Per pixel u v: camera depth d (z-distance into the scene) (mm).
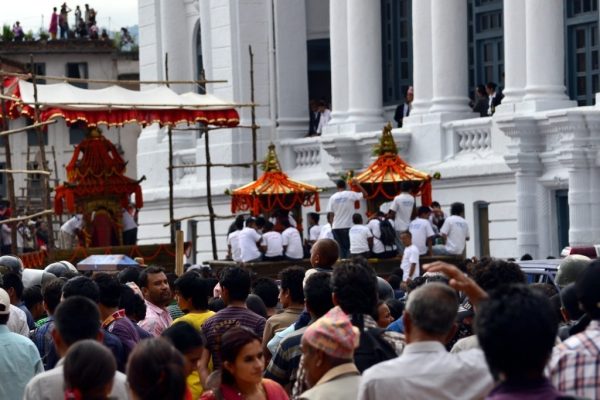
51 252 44156
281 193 46562
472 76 54188
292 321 19328
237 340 15234
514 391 11289
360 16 55875
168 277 25453
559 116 45344
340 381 13938
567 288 16781
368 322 15414
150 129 66750
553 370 12734
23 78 44594
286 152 59719
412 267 39688
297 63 61281
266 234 44656
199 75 66312
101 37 93812
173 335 16391
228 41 61500
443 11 52188
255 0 61281
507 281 16062
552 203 47375
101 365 12898
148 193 65875
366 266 15656
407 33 57594
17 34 92812
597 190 45406
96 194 49000
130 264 37156
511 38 48938
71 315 15328
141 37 68375
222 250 61625
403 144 52594
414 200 43406
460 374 13008
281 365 16875
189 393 16188
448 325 13148
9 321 21312
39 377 15055
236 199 47688
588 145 45219
